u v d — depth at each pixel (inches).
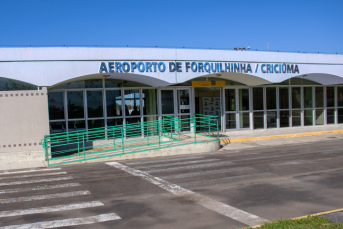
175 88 753.0
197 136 682.2
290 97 869.2
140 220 231.6
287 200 268.7
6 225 228.5
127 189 323.3
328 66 784.3
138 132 719.7
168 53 643.5
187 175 381.1
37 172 443.5
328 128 869.2
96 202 281.0
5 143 535.2
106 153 547.8
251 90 825.5
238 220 225.5
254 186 318.7
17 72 545.6
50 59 562.3
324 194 282.4
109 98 692.7
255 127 831.1
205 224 219.8
